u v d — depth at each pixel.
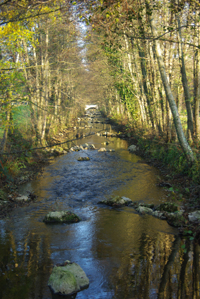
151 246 6.59
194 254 6.11
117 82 26.73
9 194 11.02
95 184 12.93
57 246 6.68
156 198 10.61
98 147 24.61
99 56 27.34
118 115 43.59
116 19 7.63
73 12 7.92
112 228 7.83
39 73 20.77
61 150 22.20
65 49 23.33
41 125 24.17
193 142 14.30
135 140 26.86
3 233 7.47
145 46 18.67
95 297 4.69
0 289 4.92
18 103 12.80
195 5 10.72
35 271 5.52
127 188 12.19
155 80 19.50
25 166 15.52
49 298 4.68
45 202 10.42
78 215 9.02
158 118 19.91
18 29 10.57
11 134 16.45
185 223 7.74
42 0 7.66
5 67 11.68
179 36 14.41
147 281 5.11
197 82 14.19
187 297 4.60
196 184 10.74
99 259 5.99
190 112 15.01
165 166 15.62
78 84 40.16
